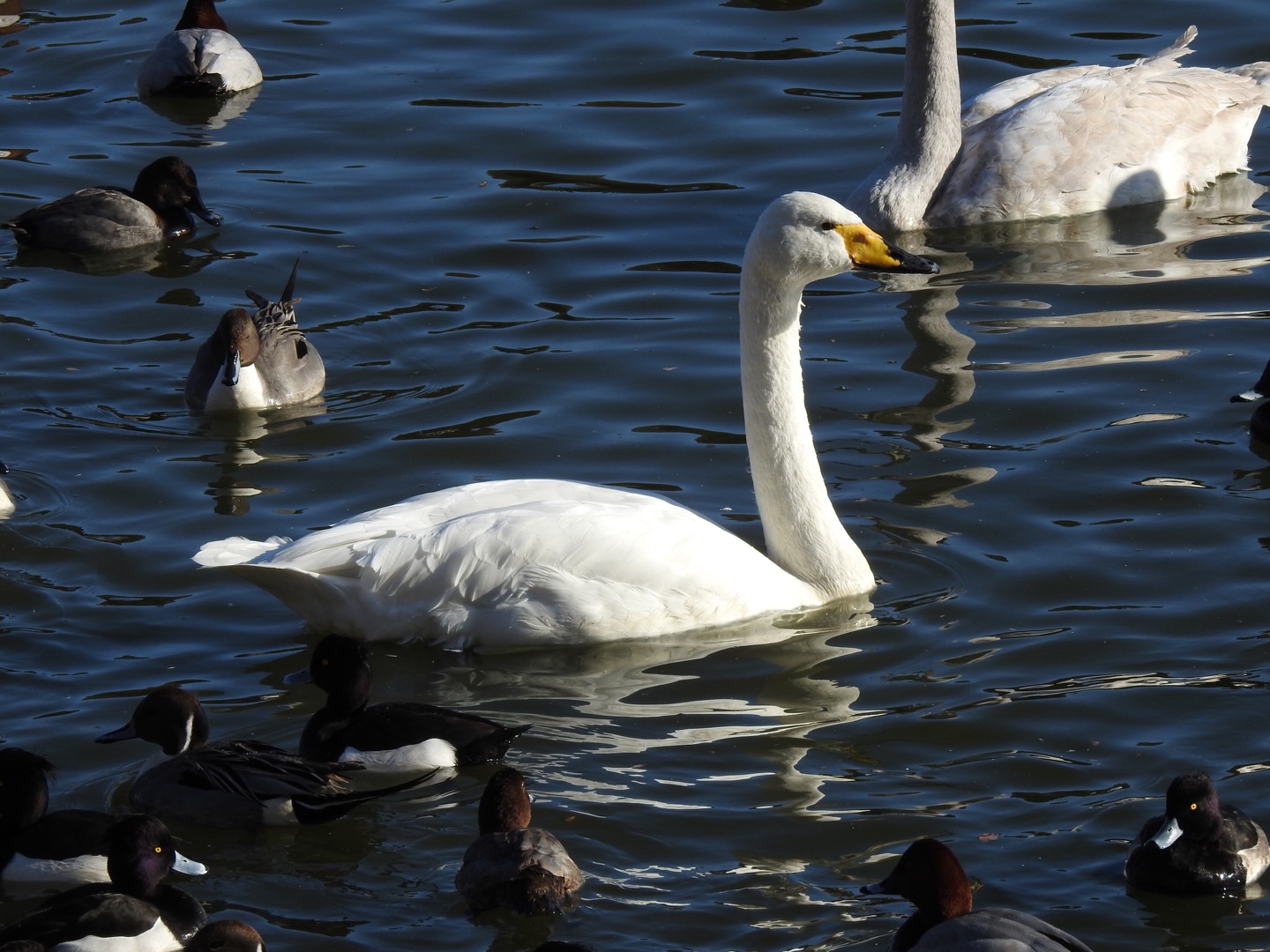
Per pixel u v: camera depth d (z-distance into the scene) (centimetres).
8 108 2609
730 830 1221
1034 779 1277
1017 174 2273
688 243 2220
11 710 1377
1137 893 1161
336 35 2820
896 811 1241
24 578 1564
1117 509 1647
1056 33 2733
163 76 2625
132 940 1121
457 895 1163
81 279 2173
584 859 1188
